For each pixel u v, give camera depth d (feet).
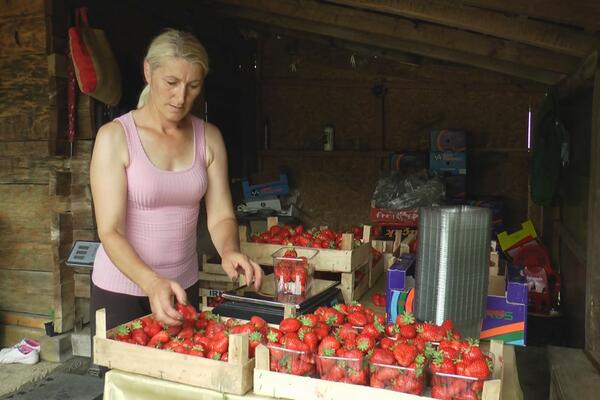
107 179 6.24
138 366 5.57
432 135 19.63
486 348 6.86
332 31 17.54
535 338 14.97
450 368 4.92
